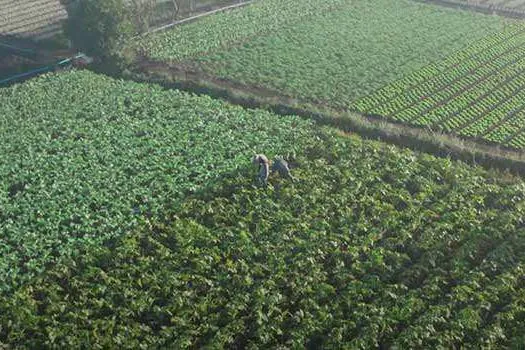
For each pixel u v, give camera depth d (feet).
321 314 93.61
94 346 89.81
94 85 166.30
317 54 183.42
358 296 96.94
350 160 131.23
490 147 142.31
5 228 115.24
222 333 91.20
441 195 121.60
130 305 96.68
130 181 126.82
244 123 146.30
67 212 118.83
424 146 141.59
